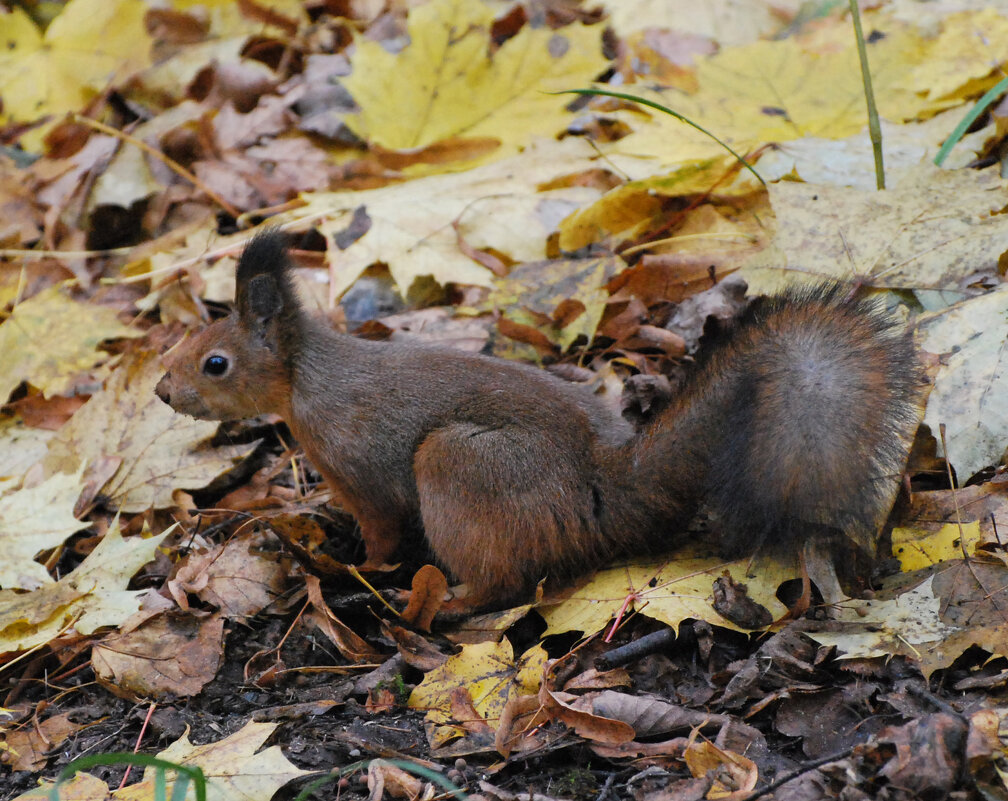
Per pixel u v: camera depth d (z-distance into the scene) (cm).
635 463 455
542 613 454
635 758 370
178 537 549
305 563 492
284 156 812
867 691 378
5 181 823
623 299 629
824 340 435
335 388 517
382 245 670
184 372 539
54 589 486
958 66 727
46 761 414
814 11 872
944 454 458
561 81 790
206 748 391
